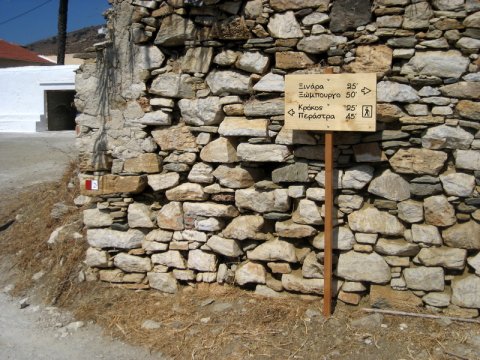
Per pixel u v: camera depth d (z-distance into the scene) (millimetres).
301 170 4191
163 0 4477
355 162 4113
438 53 3828
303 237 4332
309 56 4129
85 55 4828
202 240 4590
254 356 3738
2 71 21859
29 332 4379
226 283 4605
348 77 3775
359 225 4098
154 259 4758
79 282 5035
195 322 4234
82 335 4277
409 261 4066
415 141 3932
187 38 4441
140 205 4793
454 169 3936
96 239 4906
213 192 4523
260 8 4172
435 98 3855
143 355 3920
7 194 8359
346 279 4180
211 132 4461
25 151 13195
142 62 4605
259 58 4227
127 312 4520
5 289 5273
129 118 4703
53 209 6391
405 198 4016
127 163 4734
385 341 3766
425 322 3926
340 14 3980
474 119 3811
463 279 3965
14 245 6141
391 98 3924
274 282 4426
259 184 4352
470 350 3615
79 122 4883
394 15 3857
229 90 4348
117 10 4688
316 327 3975
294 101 3930
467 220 3938
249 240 4520
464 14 3746
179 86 4512
